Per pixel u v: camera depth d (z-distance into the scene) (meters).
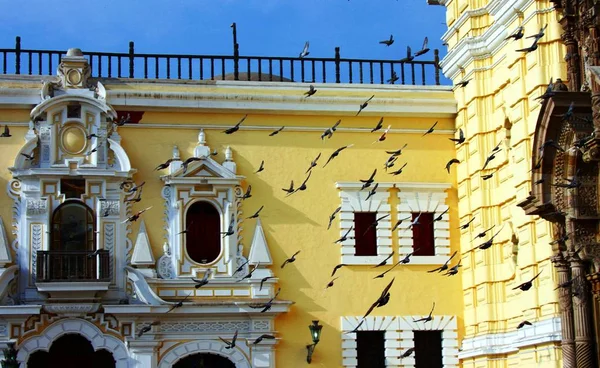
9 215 31.09
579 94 24.19
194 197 31.89
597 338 24.97
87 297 30.55
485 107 31.69
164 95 31.89
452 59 33.00
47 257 30.55
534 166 25.23
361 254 32.59
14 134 31.48
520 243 29.03
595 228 25.05
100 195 31.47
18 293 30.67
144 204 31.67
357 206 32.66
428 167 33.19
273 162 32.47
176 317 31.02
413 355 32.19
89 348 31.05
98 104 31.53
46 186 31.30
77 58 31.80
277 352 31.47
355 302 32.16
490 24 31.59
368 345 32.31
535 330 27.88
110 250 31.20
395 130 33.12
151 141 31.98
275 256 32.00
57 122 31.58
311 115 32.81
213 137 32.31
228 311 31.16
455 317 32.44
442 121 33.41
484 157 31.53
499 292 30.67
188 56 33.38
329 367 31.69
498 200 30.84
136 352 30.69
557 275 26.47
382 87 33.19
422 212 32.97
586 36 25.45
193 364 30.91
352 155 32.88
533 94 28.12
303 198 32.44
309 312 31.88
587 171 24.77
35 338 30.34
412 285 32.47
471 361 31.39
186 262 31.59
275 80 36.03
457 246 32.94
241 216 32.09
